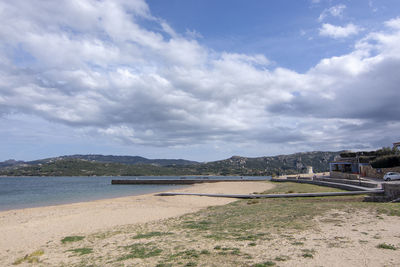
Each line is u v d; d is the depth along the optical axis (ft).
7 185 286.25
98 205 94.99
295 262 24.09
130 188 229.45
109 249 34.68
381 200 67.82
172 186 257.96
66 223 58.85
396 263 22.71
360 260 23.85
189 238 37.86
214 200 106.01
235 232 40.29
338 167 195.21
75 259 30.91
